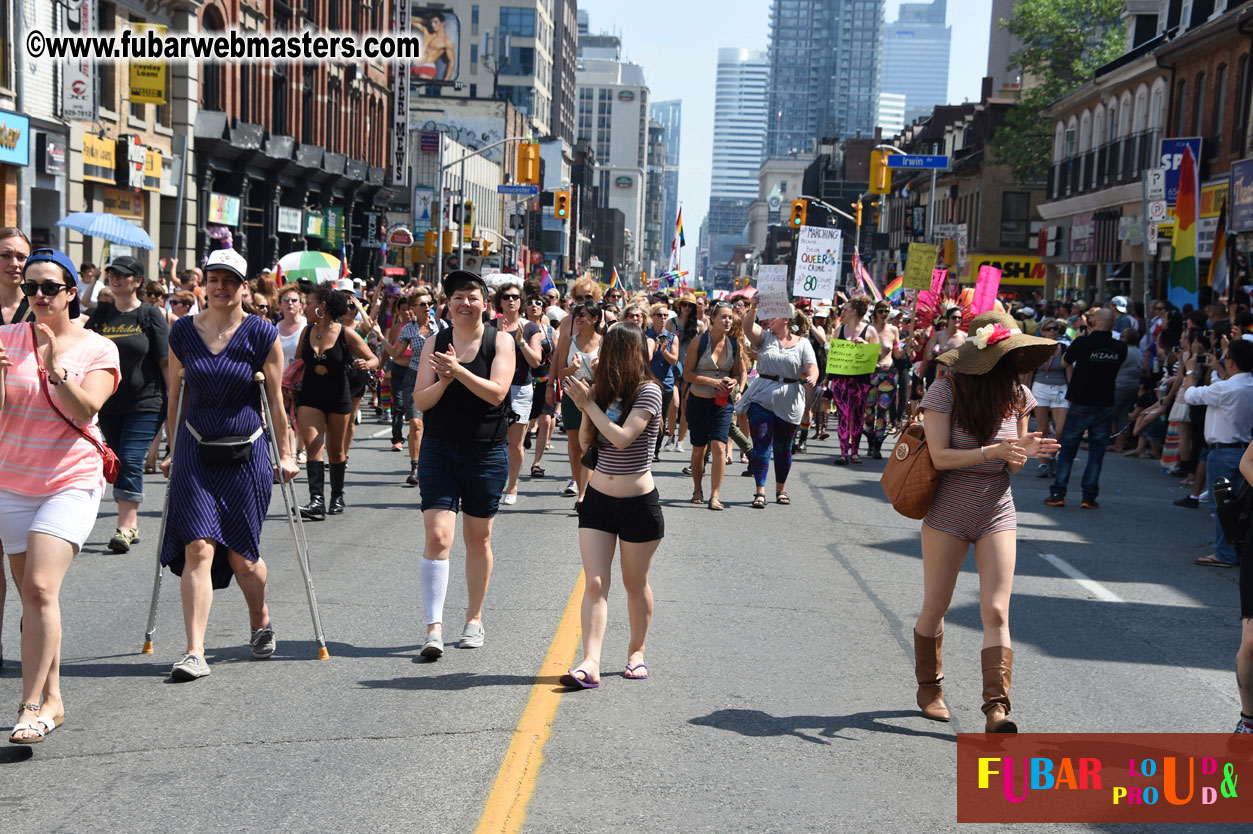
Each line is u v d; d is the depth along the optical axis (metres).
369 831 4.59
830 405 21.05
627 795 5.02
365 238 57.59
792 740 5.78
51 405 5.60
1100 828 4.88
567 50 155.62
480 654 7.10
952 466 5.82
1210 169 33.09
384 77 59.53
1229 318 19.97
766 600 8.77
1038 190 64.25
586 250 157.75
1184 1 37.03
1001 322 5.83
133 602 8.11
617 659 7.08
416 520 11.71
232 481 6.54
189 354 6.47
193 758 5.32
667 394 17.36
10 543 5.62
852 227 121.50
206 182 38.16
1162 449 19.50
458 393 7.01
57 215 29.00
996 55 86.19
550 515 12.09
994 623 5.86
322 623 7.72
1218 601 9.38
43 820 4.64
